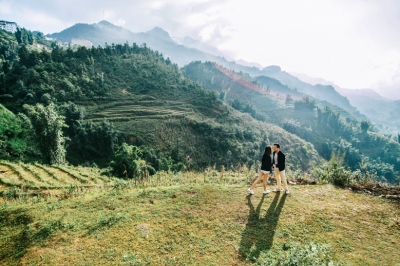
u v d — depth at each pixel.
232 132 87.81
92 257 6.50
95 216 8.64
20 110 67.75
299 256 5.35
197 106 109.38
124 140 68.44
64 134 62.78
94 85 99.12
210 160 73.56
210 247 6.74
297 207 8.80
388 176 102.62
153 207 9.09
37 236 7.62
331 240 6.93
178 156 68.56
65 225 8.06
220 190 10.41
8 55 119.81
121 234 7.43
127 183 12.40
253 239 7.02
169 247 6.78
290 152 98.31
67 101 82.94
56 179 22.92
